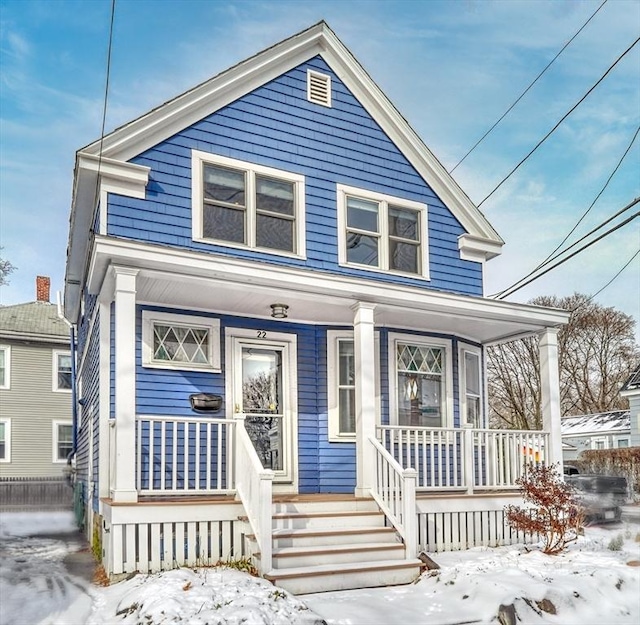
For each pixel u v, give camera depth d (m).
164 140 9.55
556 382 11.38
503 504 10.18
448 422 11.74
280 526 8.21
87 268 10.22
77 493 15.70
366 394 9.46
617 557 8.59
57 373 24.88
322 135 10.99
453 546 9.62
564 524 9.01
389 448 10.99
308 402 10.72
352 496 9.30
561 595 6.75
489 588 6.78
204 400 9.55
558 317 11.38
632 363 41.66
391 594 7.23
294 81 10.88
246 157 10.16
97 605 6.58
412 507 8.34
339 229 10.87
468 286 12.19
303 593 7.20
